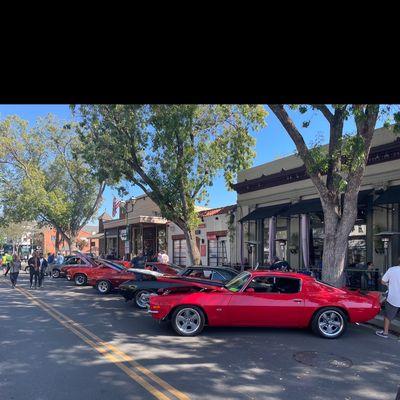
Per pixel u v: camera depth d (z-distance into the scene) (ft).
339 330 29.27
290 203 66.28
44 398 17.33
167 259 66.13
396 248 50.80
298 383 19.72
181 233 99.09
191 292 31.91
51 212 122.21
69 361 22.67
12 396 17.54
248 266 73.87
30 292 57.93
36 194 121.70
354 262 56.70
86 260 72.18
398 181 51.03
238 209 78.13
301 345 26.99
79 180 132.26
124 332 30.30
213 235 85.61
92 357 23.47
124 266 59.88
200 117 68.08
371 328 32.86
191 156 65.26
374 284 51.26
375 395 18.47
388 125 35.50
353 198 37.86
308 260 58.54
